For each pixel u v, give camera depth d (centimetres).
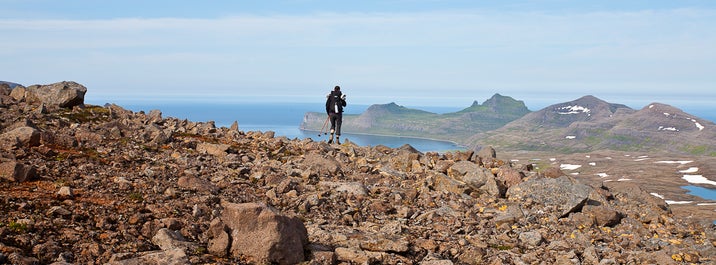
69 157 1703
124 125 2286
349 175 2011
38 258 938
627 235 1496
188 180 1556
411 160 2225
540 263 1226
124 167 1700
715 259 1348
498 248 1322
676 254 1344
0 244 945
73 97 2709
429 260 1159
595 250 1293
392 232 1362
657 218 1714
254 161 2078
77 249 998
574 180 2078
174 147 2150
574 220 1584
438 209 1606
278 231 1036
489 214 1598
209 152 2139
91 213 1189
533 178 1952
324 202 1584
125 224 1148
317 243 1195
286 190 1681
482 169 1927
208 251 1061
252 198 1553
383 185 1900
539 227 1520
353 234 1256
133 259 930
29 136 1767
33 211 1143
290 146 2520
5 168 1352
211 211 1338
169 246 1049
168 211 1277
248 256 1032
